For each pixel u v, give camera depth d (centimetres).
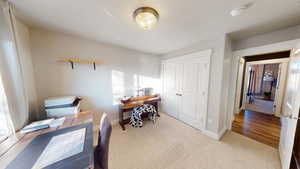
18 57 122
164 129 251
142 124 276
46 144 92
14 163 72
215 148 185
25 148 87
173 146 191
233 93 236
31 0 108
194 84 256
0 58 102
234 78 232
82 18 144
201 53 229
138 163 155
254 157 164
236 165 150
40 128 118
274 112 338
